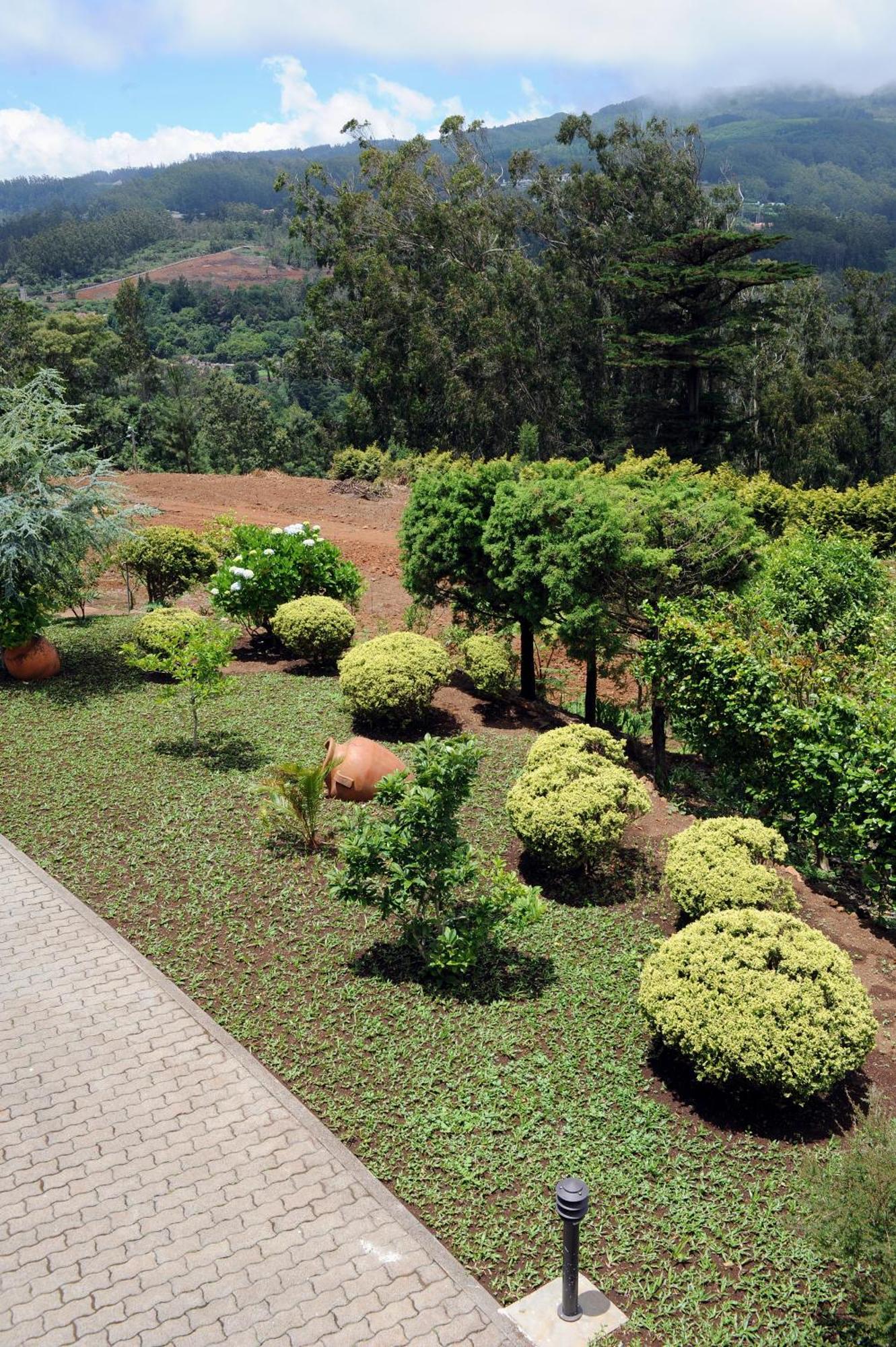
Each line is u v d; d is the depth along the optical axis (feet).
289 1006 22.99
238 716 40.16
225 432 223.10
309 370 182.50
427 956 24.02
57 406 44.96
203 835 30.58
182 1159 18.52
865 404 172.04
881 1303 13.84
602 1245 16.83
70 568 43.88
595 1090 20.49
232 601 48.01
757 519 77.77
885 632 41.93
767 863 29.04
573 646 39.45
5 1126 19.31
